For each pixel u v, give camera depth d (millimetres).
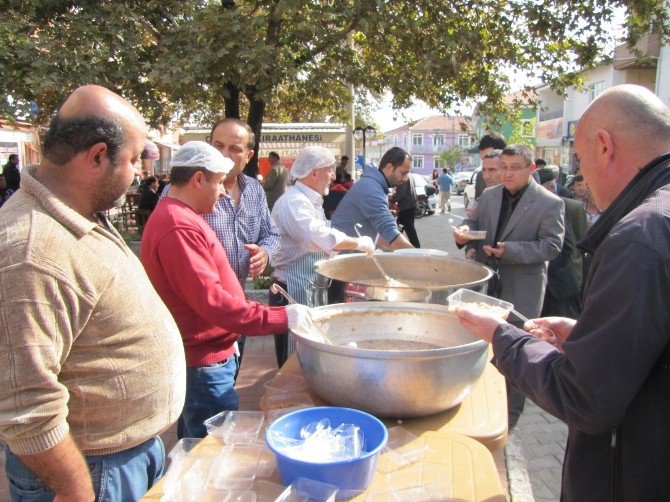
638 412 1161
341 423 1396
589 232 1319
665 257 1038
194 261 1873
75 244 1206
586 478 1289
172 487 1261
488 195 3480
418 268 2873
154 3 5906
